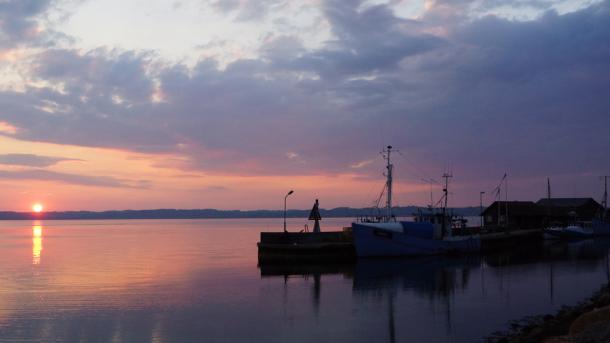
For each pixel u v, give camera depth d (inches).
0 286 1734.7
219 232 6899.6
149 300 1461.6
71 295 1546.5
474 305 1375.5
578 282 1772.9
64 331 1109.1
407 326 1146.0
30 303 1416.1
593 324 864.9
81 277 1978.3
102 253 3216.0
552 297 1489.9
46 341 1035.3
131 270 2217.0
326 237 2532.0
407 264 2308.1
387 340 1038.4
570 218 4699.8
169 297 1509.6
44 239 5191.9
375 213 3083.2
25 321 1197.7
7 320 1206.3
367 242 2447.1
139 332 1101.7
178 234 6294.3
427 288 1653.5
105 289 1663.4
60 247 3855.8
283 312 1294.3
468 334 1077.8
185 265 2421.3
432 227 2603.3
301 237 2491.4
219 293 1577.3
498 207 4188.0
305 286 1708.9
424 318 1222.3
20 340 1041.5
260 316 1249.4
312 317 1236.5
